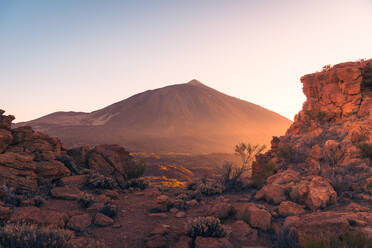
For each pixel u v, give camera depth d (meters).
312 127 22.44
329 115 22.84
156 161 67.44
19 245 4.63
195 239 6.39
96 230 7.18
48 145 13.36
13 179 10.04
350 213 7.04
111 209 8.57
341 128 18.08
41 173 11.55
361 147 12.48
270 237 6.75
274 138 21.56
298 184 10.31
